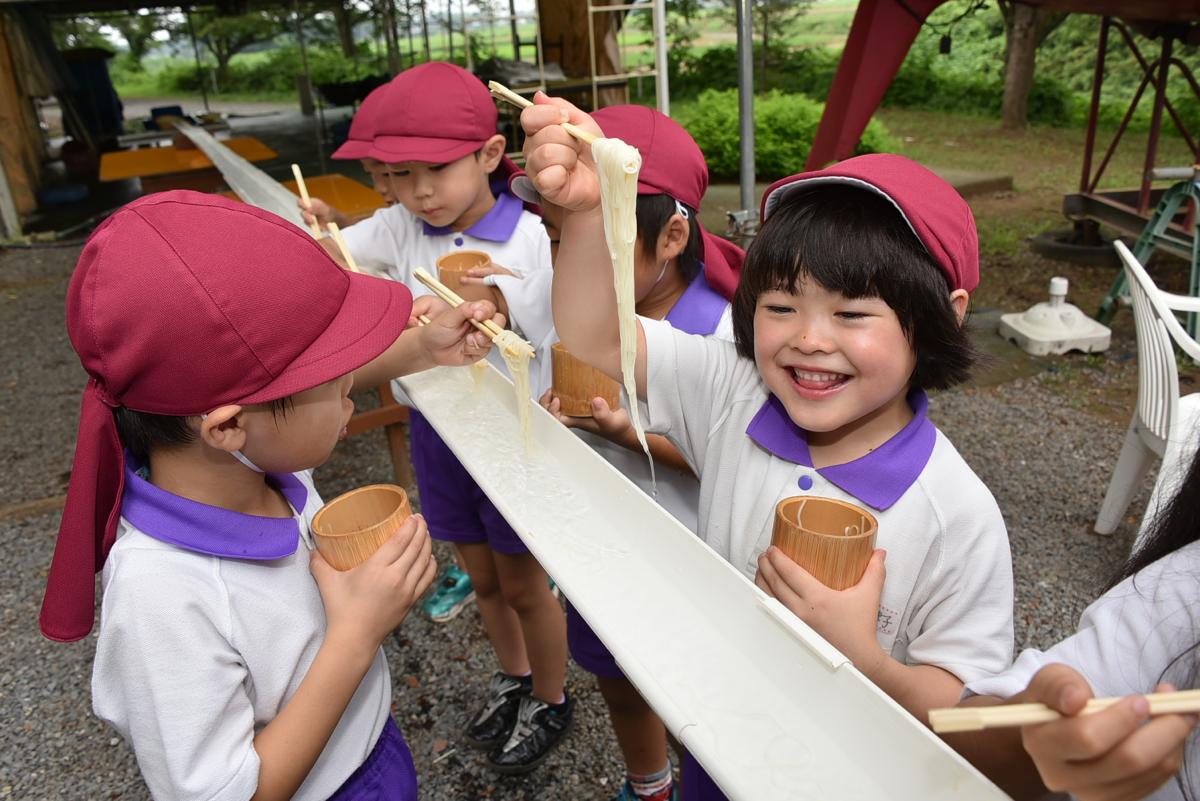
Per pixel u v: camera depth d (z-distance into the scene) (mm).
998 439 3926
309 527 1206
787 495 1177
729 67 19500
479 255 1940
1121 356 4879
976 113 16078
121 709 958
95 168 12461
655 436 1616
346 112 18016
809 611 928
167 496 964
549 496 1209
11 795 2164
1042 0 5703
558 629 2061
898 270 970
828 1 35062
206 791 906
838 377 1036
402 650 2635
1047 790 761
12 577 3129
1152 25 5832
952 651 1040
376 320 1026
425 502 2123
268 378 926
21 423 4559
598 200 1106
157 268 867
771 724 772
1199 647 758
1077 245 6707
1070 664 802
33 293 6953
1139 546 957
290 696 1061
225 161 5043
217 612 964
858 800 690
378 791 1248
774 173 11047
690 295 1563
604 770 2135
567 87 7441
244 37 27891
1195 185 4785
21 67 11188
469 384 1676
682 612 934
